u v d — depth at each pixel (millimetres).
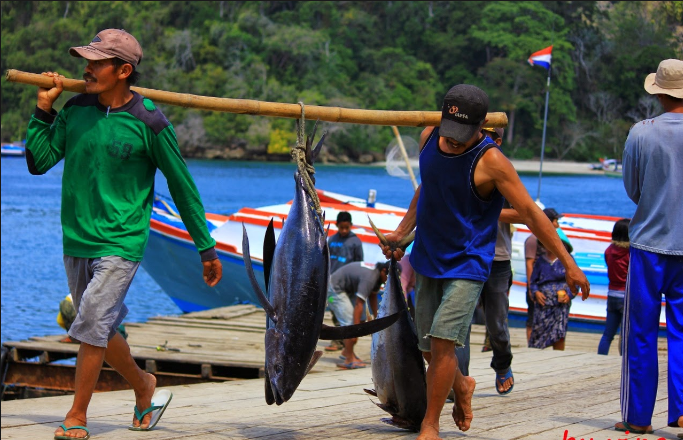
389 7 123812
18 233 38438
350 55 115312
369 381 7398
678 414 5012
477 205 4500
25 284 25359
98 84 4371
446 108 4340
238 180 73750
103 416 5512
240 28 114562
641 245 5129
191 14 123188
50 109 4453
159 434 4871
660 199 5059
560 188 70375
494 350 6672
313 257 4383
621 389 5328
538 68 101625
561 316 10344
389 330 4938
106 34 4391
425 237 4621
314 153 4672
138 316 21234
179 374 10422
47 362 10727
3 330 18656
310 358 4391
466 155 4422
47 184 71750
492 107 101312
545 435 5207
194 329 12797
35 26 122625
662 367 8789
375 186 69312
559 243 4426
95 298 4332
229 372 10367
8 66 119562
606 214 47469
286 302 4336
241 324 13242
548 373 7977
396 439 4910
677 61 5113
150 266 17578
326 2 120750
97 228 4422
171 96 4637
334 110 4785
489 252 4551
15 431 4832
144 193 4547
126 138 4422
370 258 15109
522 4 109750
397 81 112000
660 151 5043
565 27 102688
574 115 99375
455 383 4844
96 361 4398
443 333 4469
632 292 5191
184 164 4578
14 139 110312
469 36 114062
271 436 4941
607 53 97938
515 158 100875
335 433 5070
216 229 16266
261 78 108000
